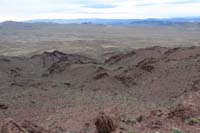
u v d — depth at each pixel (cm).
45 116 4012
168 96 5506
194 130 1638
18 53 17425
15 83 8062
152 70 7150
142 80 6862
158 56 8612
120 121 1970
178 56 7744
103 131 1741
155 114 2195
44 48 19325
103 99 5409
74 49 17912
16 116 4369
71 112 4041
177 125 1758
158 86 6156
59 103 5328
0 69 10538
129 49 17288
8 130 1716
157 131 1625
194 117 1888
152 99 5444
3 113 4662
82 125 2586
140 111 3253
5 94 6550
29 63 12431
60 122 3128
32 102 5562
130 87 6688
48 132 2006
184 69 6569
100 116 1780
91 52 16625
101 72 8056
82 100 5416
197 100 2389
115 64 10031
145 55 9556
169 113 2048
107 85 7119
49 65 12112
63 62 10788
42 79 8944
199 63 6662
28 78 9256
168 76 6519
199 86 5378
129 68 7888
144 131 1666
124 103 4688
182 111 2003
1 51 18700
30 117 4181
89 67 8981
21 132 1758
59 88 7200
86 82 7775
